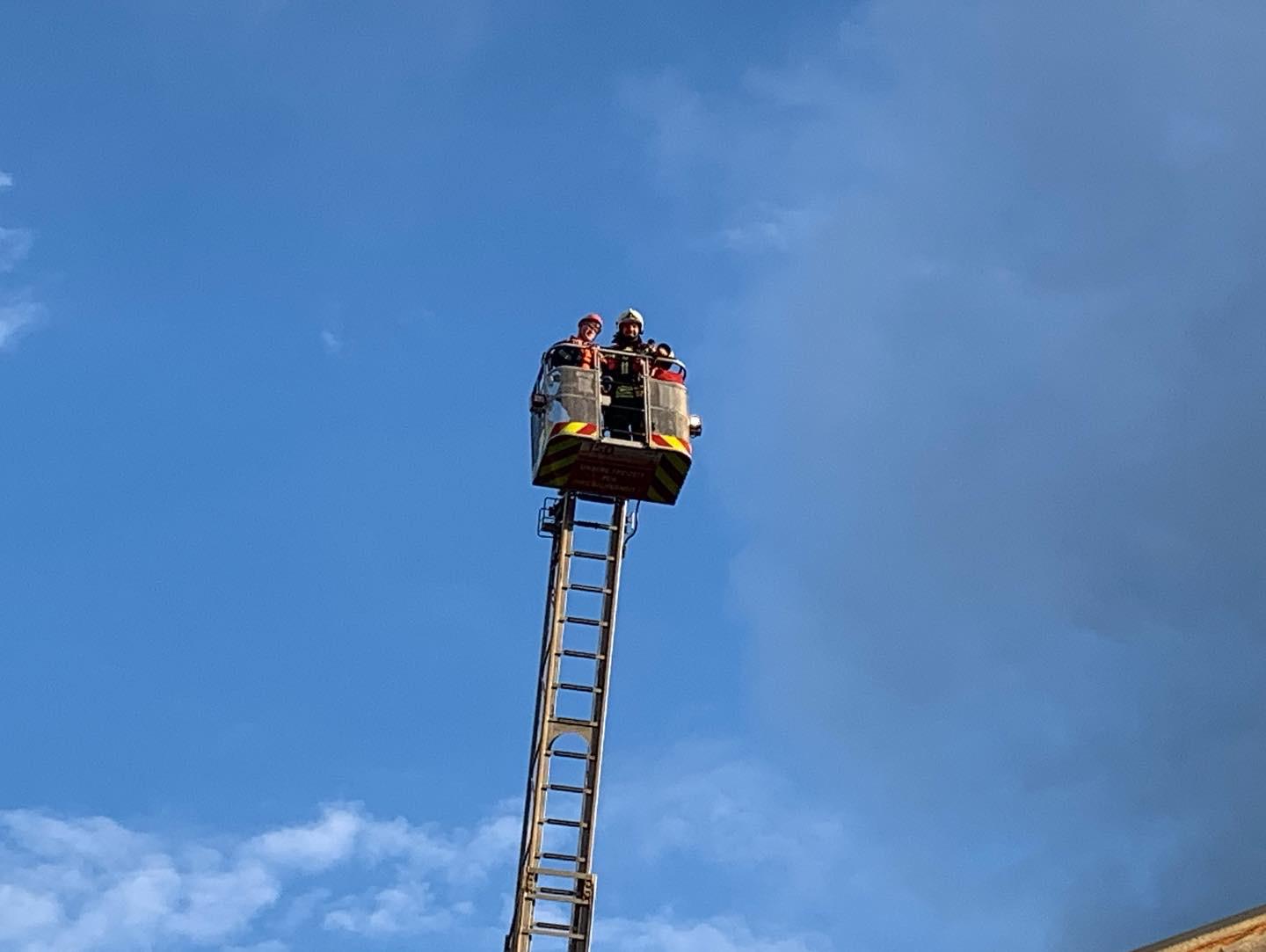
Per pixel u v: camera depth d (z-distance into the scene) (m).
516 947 47.28
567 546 49.72
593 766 48.56
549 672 49.00
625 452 48.25
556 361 49.03
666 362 49.66
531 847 47.94
